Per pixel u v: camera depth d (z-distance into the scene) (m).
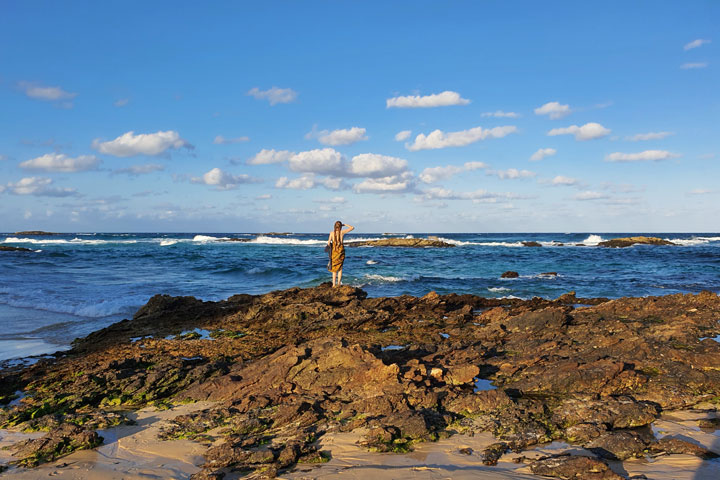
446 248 62.41
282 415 6.07
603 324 11.22
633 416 6.02
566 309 13.47
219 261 32.91
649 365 8.11
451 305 15.24
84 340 10.71
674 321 11.52
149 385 7.34
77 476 4.81
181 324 12.29
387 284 21.14
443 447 5.33
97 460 5.17
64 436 5.56
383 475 4.67
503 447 5.30
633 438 5.31
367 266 31.41
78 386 7.34
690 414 6.35
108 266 28.42
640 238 72.81
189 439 5.67
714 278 25.06
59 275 23.08
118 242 74.25
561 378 7.08
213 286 20.28
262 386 7.05
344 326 11.67
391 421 5.74
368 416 6.05
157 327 11.97
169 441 5.62
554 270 29.94
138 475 4.83
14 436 5.89
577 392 7.00
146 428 6.01
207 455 5.18
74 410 6.74
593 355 8.35
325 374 7.09
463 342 9.70
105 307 14.46
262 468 4.87
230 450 5.18
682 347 9.21
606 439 5.34
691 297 14.56
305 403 6.35
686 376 7.41
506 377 7.70
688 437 5.60
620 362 7.59
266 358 7.93
